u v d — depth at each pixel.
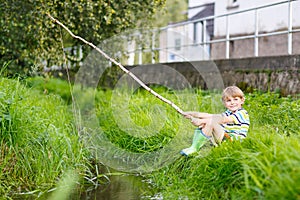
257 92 8.12
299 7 9.52
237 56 12.09
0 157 4.57
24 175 4.62
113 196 4.30
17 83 5.23
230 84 9.07
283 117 5.50
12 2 7.71
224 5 12.60
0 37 8.09
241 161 3.63
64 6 7.53
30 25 7.43
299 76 7.46
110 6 8.08
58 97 7.86
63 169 4.86
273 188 3.08
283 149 3.46
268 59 8.18
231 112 4.96
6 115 4.63
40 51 7.92
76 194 4.38
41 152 4.78
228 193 3.63
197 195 3.93
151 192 4.42
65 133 5.54
